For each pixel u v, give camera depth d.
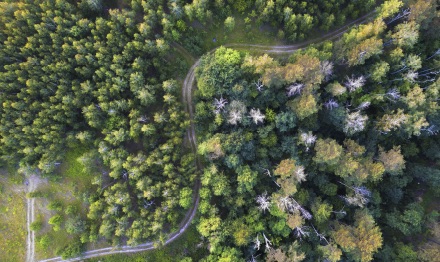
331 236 57.53
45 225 60.12
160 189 55.97
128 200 54.12
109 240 58.62
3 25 55.81
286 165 54.75
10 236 60.06
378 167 57.16
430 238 62.72
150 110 60.91
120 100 56.91
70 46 55.25
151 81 58.94
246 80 60.59
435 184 63.34
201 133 62.75
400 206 67.25
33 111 55.34
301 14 63.53
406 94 61.25
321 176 62.97
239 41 66.56
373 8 68.44
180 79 64.69
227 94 59.50
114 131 55.69
